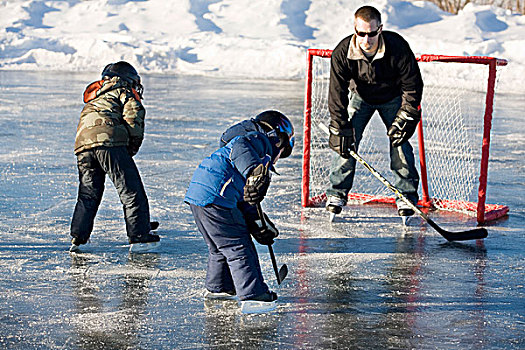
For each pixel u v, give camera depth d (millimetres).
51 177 9938
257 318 5066
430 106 18469
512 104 19406
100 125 6391
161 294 5539
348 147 7516
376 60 7184
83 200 6590
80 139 6426
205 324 4941
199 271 6129
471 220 8219
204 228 5137
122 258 6461
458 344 4668
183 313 5145
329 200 8031
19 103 18375
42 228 7395
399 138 7379
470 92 21641
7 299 5367
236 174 5008
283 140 5113
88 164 6484
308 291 5664
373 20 6898
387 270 6254
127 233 6664
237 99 19875
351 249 6918
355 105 7855
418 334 4828
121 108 6512
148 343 4602
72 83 24312
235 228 5098
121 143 6441
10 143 12602
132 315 5086
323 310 5250
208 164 5039
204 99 19797
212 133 14094
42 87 22703
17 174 10078
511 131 15125
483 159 7941
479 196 8031
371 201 9195
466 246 7105
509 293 5707
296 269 6230
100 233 7285
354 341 4691
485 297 5602
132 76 6625
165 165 10953
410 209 7887
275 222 7926
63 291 5566
